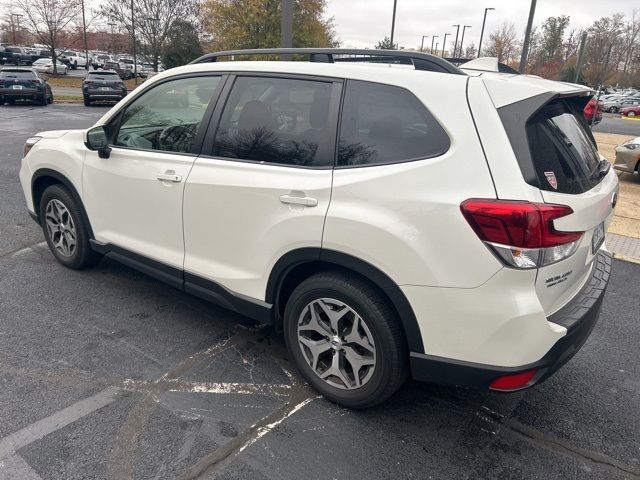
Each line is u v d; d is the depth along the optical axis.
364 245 2.39
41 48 55.09
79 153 3.91
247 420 2.68
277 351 3.36
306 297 2.74
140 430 2.56
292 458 2.43
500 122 2.19
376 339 2.52
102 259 4.67
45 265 4.50
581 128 2.77
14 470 2.27
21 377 2.92
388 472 2.38
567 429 2.74
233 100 3.03
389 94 2.47
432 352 2.37
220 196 2.95
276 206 2.71
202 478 2.29
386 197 2.35
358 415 2.76
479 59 2.83
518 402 2.96
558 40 50.06
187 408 2.75
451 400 2.95
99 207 3.82
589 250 2.58
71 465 2.31
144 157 3.40
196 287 3.27
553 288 2.29
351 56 3.05
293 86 2.79
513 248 2.10
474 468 2.43
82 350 3.23
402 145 2.39
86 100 22.09
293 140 2.74
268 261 2.81
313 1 24.41
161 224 3.37
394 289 2.37
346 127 2.57
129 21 36.09
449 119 2.27
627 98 44.75
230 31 24.50
